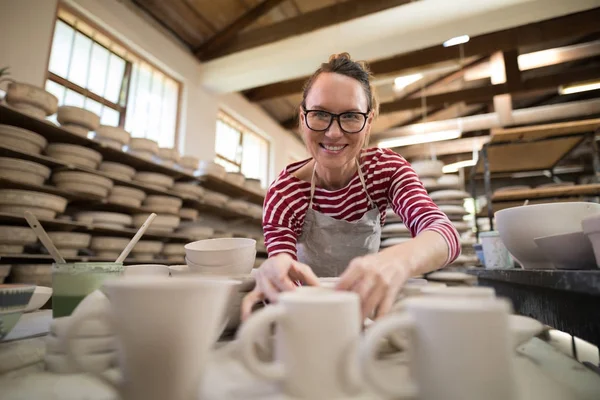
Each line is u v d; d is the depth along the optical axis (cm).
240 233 385
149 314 33
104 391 38
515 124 480
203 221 364
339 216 118
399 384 33
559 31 378
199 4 340
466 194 234
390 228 226
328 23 335
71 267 65
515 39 389
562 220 81
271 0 352
